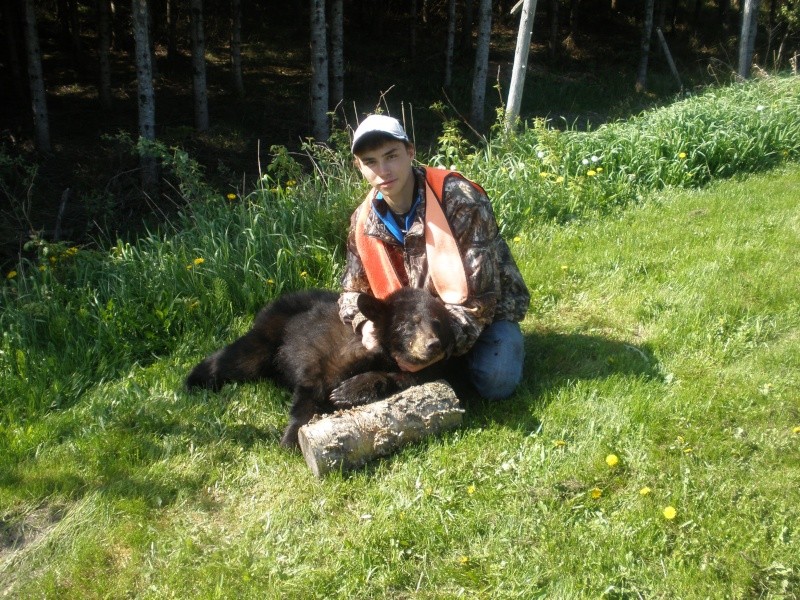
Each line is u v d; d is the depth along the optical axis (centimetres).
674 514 322
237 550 339
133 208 1351
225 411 459
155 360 541
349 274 463
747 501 332
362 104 2117
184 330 571
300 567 326
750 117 995
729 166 908
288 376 476
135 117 1841
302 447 396
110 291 612
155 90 2109
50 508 385
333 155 826
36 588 330
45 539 362
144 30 1355
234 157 1664
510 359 430
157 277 613
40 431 445
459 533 333
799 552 302
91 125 1770
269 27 2842
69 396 496
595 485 356
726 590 290
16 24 2117
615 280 595
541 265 636
